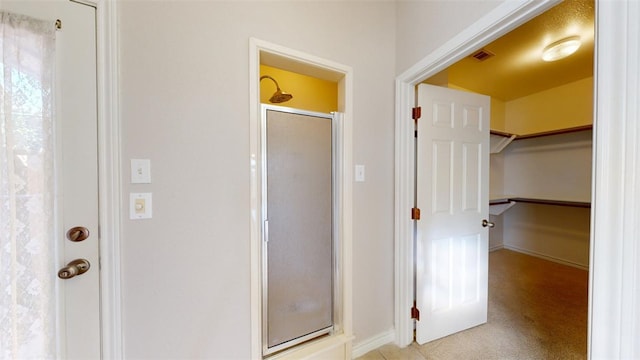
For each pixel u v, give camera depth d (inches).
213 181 46.8
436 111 68.1
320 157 59.4
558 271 116.0
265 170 52.6
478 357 62.6
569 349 64.6
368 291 66.0
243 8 49.2
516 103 143.1
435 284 68.9
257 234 50.5
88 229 38.2
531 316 79.9
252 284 50.1
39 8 35.6
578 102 118.6
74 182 37.3
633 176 25.6
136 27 40.8
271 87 94.6
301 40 55.5
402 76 65.9
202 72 45.6
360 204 64.4
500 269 118.5
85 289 38.3
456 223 71.6
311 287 59.0
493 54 91.0
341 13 60.9
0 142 32.8
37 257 35.2
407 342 67.7
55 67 36.0
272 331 54.6
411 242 68.0
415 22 61.9
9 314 33.8
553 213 129.6
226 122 47.7
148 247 42.2
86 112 37.8
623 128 26.1
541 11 38.9
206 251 46.5
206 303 46.6
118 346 40.2
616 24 26.6
